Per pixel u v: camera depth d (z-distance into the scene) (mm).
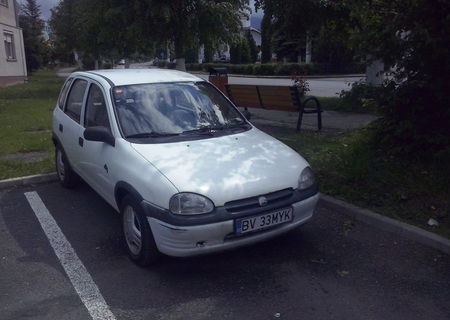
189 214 3795
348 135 8609
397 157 6438
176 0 13852
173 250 3883
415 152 6316
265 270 4180
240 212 3896
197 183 3914
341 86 24766
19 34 29312
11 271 4262
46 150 8875
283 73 38469
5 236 5066
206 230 3793
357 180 6039
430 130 6164
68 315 3551
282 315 3510
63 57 53438
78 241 4902
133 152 4398
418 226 4805
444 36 5430
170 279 4051
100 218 5535
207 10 14164
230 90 11086
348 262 4305
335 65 37844
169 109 5086
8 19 27375
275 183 4137
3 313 3580
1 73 25906
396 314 3502
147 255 4125
